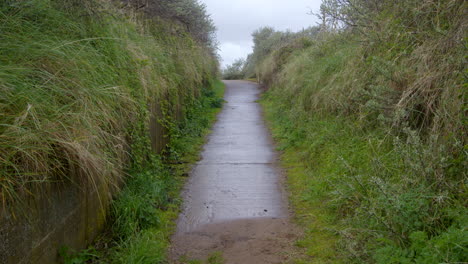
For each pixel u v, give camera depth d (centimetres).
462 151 356
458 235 283
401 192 363
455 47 448
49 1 432
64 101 359
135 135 514
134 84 556
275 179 646
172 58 1023
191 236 436
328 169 579
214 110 1482
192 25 1384
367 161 506
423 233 308
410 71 516
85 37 479
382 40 641
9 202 248
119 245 385
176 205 525
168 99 840
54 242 311
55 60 371
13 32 366
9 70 315
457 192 342
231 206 527
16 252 257
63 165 322
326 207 489
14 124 282
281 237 430
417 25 567
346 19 886
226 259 382
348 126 643
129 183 492
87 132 340
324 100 800
